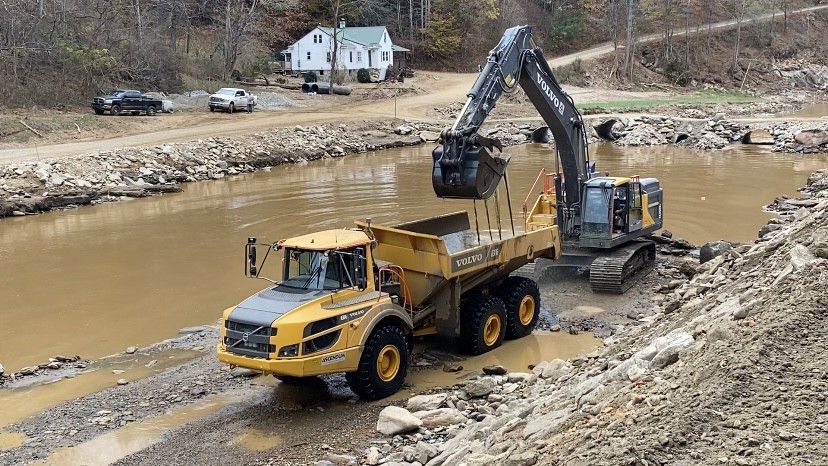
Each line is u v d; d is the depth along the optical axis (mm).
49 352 15195
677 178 35344
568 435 7523
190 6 75625
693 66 92438
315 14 90062
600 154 45906
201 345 15234
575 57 91500
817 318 8312
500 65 15867
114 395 12781
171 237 24984
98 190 32656
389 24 94875
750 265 13875
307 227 26031
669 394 7469
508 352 14398
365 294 12234
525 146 50344
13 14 50000
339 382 13086
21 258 22734
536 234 15477
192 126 47781
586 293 17750
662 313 13812
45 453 10750
